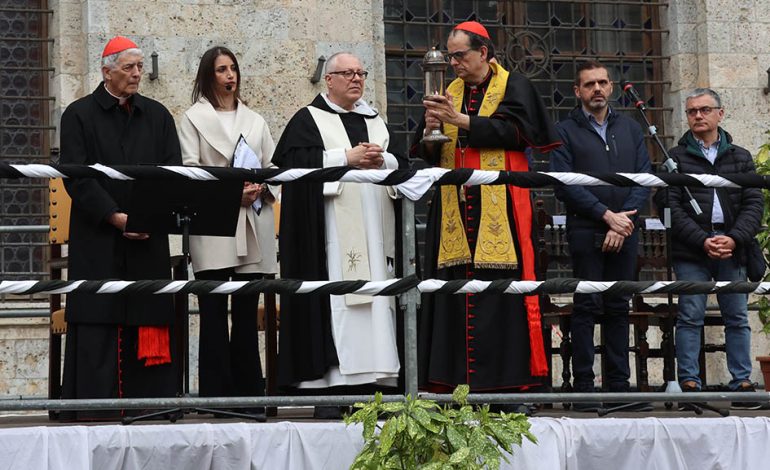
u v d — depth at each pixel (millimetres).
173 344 19906
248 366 20391
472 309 19922
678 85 30172
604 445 18375
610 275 21312
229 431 17641
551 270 29281
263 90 27625
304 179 17531
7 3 27406
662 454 18484
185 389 23047
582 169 21516
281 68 27750
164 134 20391
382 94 28812
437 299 20109
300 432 17781
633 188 21609
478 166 20203
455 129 20422
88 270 19578
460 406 18734
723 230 22812
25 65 27453
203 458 17562
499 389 19750
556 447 18172
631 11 30422
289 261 20156
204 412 20891
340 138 20578
